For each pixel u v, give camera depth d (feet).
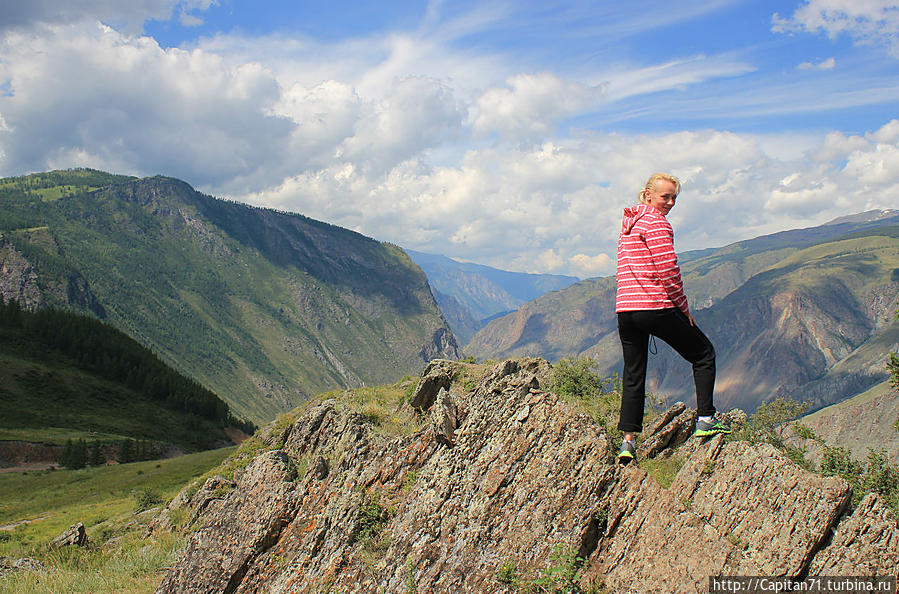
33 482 119.44
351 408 28.55
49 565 30.22
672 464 15.51
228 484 37.68
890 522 12.19
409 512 15.26
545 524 13.78
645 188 13.19
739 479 13.10
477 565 13.83
